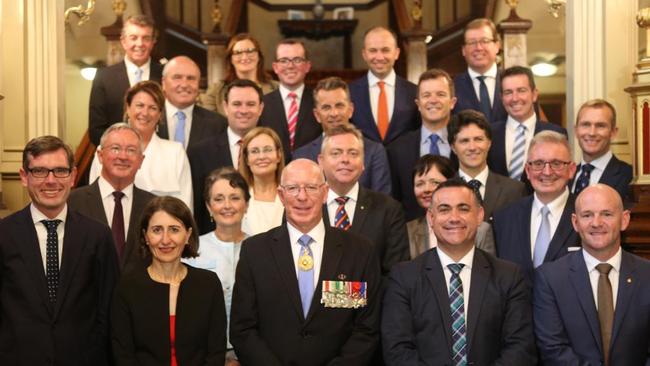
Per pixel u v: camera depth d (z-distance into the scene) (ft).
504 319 13.10
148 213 12.83
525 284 13.34
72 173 13.04
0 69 17.56
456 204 13.03
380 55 18.37
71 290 12.79
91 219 13.29
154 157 16.14
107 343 13.03
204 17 37.52
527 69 17.35
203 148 16.94
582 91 18.43
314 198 13.24
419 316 13.11
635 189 15.97
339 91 16.98
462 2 36.06
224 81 20.72
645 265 13.17
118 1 28.45
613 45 18.13
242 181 14.37
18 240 12.81
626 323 12.91
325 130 17.04
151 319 12.66
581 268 13.19
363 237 13.64
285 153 18.01
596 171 16.19
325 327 13.01
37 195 12.78
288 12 38.91
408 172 17.12
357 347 13.03
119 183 14.62
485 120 15.72
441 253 13.38
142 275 12.85
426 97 16.99
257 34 39.68
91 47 29.76
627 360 12.85
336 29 37.86
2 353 12.59
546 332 13.07
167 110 17.85
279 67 18.30
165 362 12.61
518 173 17.12
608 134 15.96
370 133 18.29
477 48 18.71
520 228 14.60
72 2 28.17
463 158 15.67
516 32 28.45
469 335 12.93
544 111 32.30
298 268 13.33
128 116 16.16
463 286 13.24
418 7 32.04
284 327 13.05
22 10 18.04
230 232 14.34
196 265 14.12
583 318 12.98
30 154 12.79
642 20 16.48
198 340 12.75
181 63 17.79
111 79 19.20
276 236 13.44
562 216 14.43
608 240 12.93
